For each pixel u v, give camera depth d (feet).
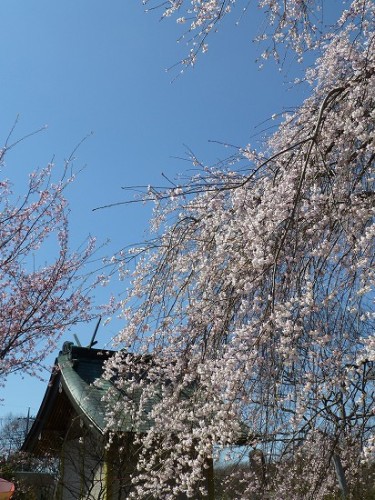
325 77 15.96
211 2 15.06
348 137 12.68
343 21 15.01
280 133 16.44
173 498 16.21
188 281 14.78
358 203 11.87
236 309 13.25
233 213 13.88
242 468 15.88
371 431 11.82
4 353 25.95
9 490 13.93
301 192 12.16
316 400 11.92
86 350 31.63
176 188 15.47
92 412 24.84
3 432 64.23
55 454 34.58
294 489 14.80
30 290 26.73
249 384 11.91
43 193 26.78
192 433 13.61
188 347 14.37
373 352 10.09
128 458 23.44
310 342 11.96
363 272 11.34
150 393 16.51
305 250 12.24
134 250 16.03
